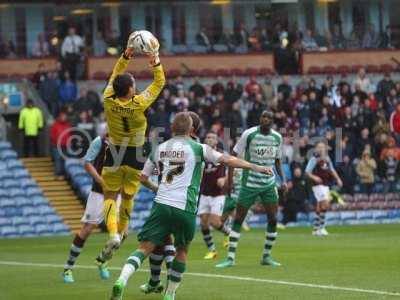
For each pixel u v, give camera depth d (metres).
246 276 33.94
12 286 32.56
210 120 69.94
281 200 66.62
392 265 36.94
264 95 75.06
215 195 43.50
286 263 38.38
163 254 29.50
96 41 81.62
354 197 70.69
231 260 37.75
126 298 29.14
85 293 30.36
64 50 77.44
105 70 78.81
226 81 81.62
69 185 67.94
